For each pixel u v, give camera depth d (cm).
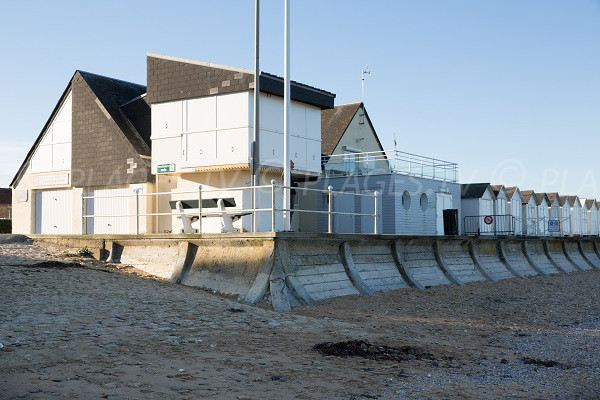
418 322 1262
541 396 718
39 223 2875
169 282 1502
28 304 1116
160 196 2542
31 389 636
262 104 2334
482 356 946
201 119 2377
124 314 1091
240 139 2281
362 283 1577
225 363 806
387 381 755
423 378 780
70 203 2777
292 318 1177
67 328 952
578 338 1158
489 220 4025
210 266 1495
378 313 1339
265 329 1063
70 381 677
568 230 5778
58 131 2812
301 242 1449
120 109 2756
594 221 6425
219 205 1552
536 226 5125
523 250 2831
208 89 2353
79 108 2741
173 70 2442
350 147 3706
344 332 1077
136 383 684
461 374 815
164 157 2458
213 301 1277
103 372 723
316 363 831
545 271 2839
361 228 3066
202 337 965
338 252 1591
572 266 3231
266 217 2438
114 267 1641
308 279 1434
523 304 1706
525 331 1230
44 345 838
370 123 3969
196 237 1523
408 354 923
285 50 1766
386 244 1800
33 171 2886
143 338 923
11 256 1667
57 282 1337
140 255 1670
